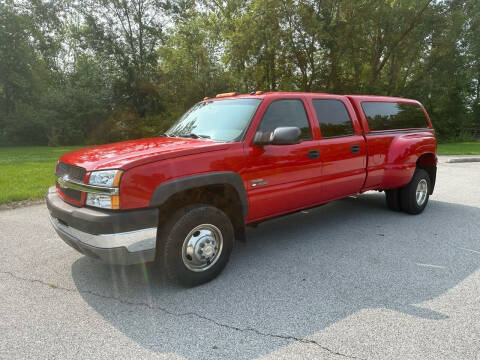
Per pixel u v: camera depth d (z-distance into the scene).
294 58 27.38
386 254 4.25
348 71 30.03
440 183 9.02
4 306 3.11
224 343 2.57
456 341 2.56
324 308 3.03
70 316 2.95
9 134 31.42
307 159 4.29
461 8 28.17
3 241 4.74
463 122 35.53
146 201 3.04
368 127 5.24
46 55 37.41
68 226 3.31
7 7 32.28
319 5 25.81
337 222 5.60
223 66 29.70
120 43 34.03
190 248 3.36
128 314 2.98
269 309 3.03
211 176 3.38
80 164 3.27
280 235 5.01
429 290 3.34
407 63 30.44
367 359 2.38
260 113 3.94
